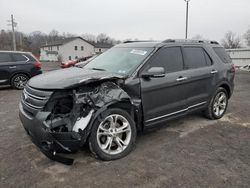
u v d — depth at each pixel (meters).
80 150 3.98
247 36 66.88
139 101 4.01
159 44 4.58
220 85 5.63
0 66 10.39
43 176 3.29
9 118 5.96
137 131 4.44
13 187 3.05
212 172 3.42
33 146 4.21
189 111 4.96
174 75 4.53
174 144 4.32
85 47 79.12
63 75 3.80
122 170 3.43
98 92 3.56
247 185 3.12
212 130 5.04
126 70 4.14
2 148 4.15
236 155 3.94
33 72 11.14
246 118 5.91
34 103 3.41
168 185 3.11
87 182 3.15
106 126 3.69
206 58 5.38
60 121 3.32
